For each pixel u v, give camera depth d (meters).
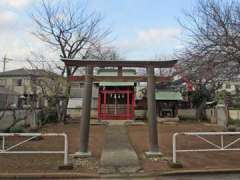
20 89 64.31
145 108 41.38
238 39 15.98
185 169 12.56
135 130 27.27
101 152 16.03
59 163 13.55
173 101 41.84
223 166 13.11
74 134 23.94
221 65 16.39
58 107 34.28
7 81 65.56
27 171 12.28
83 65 15.59
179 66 17.14
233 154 15.72
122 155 15.09
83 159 14.41
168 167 12.97
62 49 37.16
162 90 42.19
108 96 36.72
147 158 14.66
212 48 16.33
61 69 35.47
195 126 31.28
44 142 19.17
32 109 27.45
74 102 51.56
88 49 38.19
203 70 16.59
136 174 12.06
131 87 36.66
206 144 18.58
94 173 12.14
